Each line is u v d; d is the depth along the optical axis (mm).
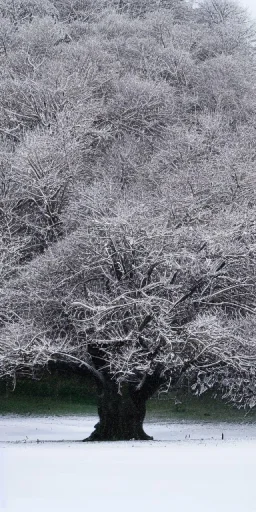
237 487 13547
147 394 23578
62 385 33062
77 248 24797
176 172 33719
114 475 14352
